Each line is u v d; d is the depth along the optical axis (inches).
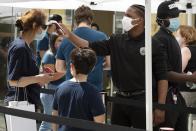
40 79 132.3
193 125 157.6
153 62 129.0
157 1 143.6
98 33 149.7
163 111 130.3
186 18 228.5
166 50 135.0
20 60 128.4
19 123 126.0
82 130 113.2
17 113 118.5
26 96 135.9
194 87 159.9
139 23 126.6
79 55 115.9
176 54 137.3
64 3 163.2
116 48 132.0
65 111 117.1
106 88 192.1
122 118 132.6
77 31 148.2
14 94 136.1
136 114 127.7
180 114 138.9
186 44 161.0
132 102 128.0
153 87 131.0
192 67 157.2
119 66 130.9
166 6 135.3
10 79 129.7
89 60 116.0
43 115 112.3
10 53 130.4
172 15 135.1
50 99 168.4
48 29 152.6
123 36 132.0
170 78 134.4
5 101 138.6
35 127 129.4
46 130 159.2
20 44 129.3
